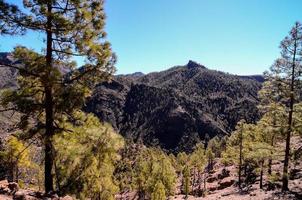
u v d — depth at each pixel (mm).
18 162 25734
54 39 14961
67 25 14227
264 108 28031
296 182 30188
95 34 15281
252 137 49375
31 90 14656
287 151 27125
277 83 27766
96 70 15445
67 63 15648
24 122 14492
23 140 14531
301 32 26531
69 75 15617
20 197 11586
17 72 14383
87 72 15461
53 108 15023
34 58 14578
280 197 25219
